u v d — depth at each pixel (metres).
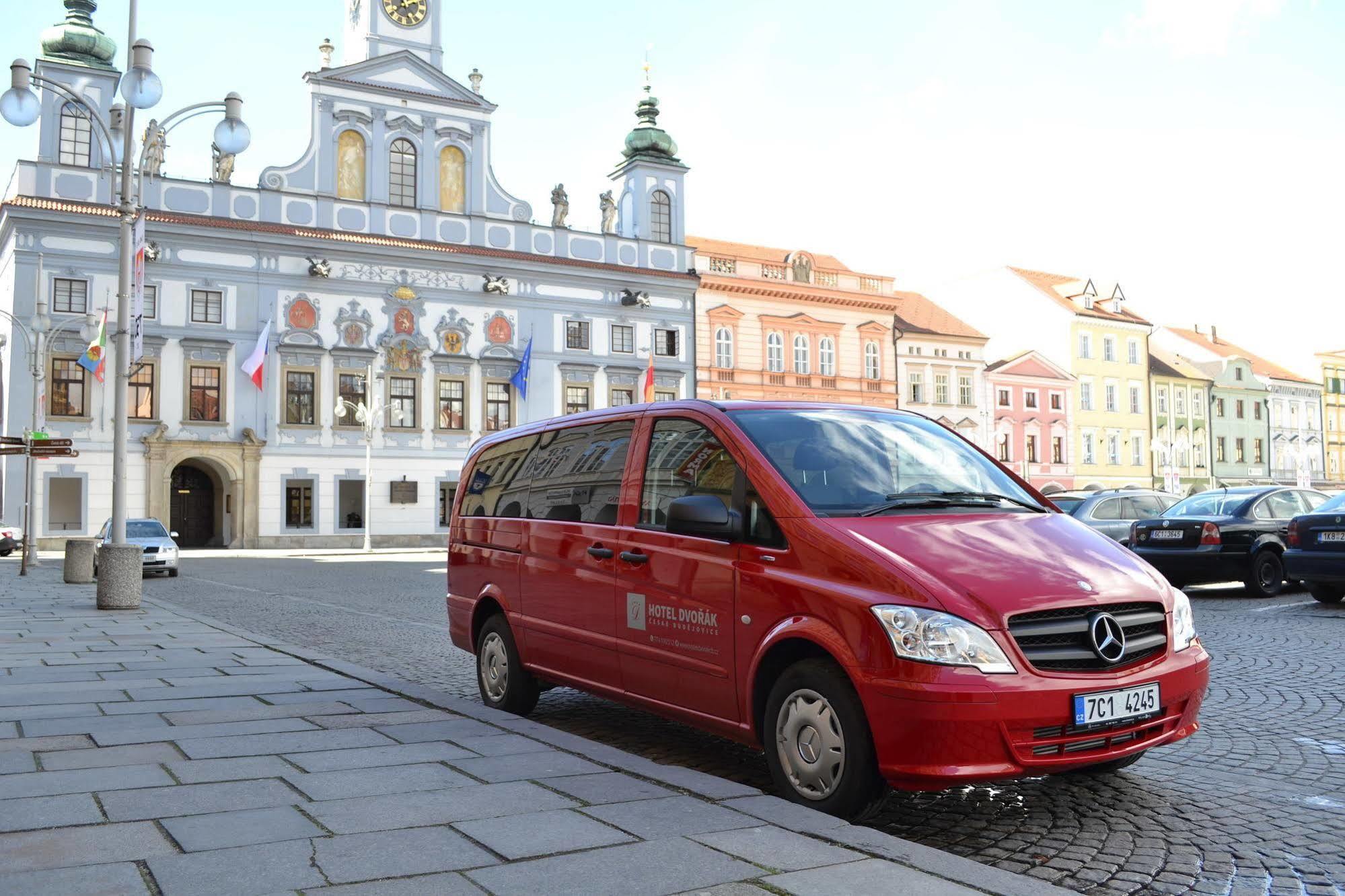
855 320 53.66
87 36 38.62
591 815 4.02
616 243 48.22
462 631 7.57
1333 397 82.75
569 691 8.14
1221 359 73.50
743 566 4.95
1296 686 8.00
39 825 3.88
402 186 43.91
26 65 14.99
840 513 4.90
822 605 4.51
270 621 14.01
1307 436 79.81
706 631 5.14
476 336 44.41
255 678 7.78
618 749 5.61
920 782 4.14
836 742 4.38
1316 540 13.01
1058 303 64.38
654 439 5.92
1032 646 4.27
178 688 7.28
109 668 8.37
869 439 5.59
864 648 4.29
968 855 4.19
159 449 37.97
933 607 4.24
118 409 14.67
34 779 4.60
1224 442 72.88
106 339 35.59
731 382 49.97
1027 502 5.48
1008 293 67.00
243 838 3.72
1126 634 4.54
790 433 5.43
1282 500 15.35
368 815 4.02
